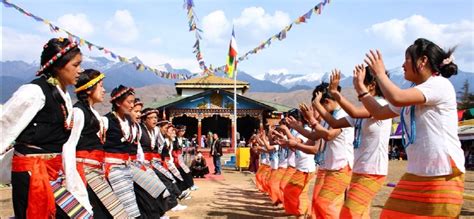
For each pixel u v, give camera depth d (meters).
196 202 11.13
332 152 5.93
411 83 3.94
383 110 3.93
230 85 37.53
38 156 3.81
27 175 3.72
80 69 4.04
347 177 5.88
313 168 7.75
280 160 10.26
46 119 3.80
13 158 3.78
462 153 3.61
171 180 8.34
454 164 3.53
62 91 3.95
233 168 26.09
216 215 9.16
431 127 3.59
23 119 3.62
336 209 5.84
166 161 10.16
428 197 3.58
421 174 3.64
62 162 3.93
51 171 3.88
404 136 3.82
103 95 5.12
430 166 3.58
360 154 5.20
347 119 5.36
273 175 10.45
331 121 5.46
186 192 10.44
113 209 5.05
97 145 5.11
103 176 5.15
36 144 3.80
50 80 3.85
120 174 5.93
